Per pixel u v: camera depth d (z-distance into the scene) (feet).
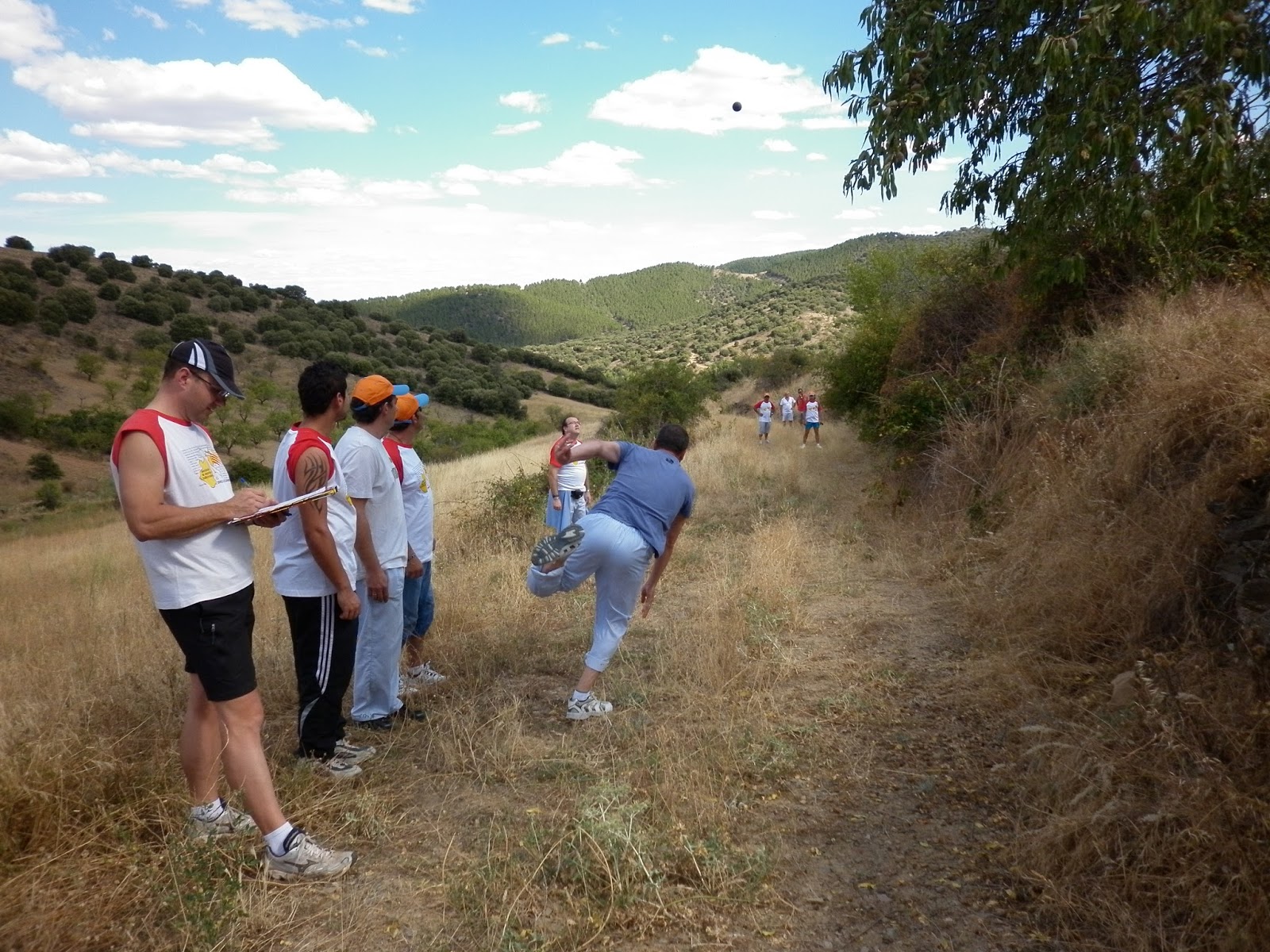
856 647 17.69
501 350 382.83
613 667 17.15
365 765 12.83
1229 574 12.10
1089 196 14.74
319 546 11.77
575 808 11.01
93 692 15.56
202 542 9.79
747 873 9.68
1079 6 14.37
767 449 60.34
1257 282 22.58
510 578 23.57
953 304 41.39
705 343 506.07
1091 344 24.58
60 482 169.68
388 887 9.69
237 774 9.79
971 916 8.89
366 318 386.32
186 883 9.20
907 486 32.19
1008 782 11.51
